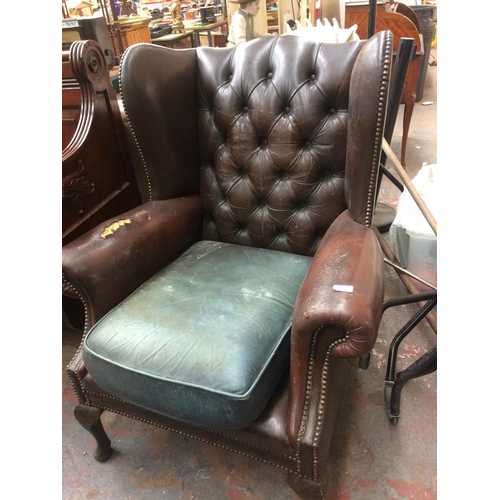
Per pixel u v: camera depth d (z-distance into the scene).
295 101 1.09
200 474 1.08
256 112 1.14
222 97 1.18
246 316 0.90
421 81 3.70
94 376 0.89
